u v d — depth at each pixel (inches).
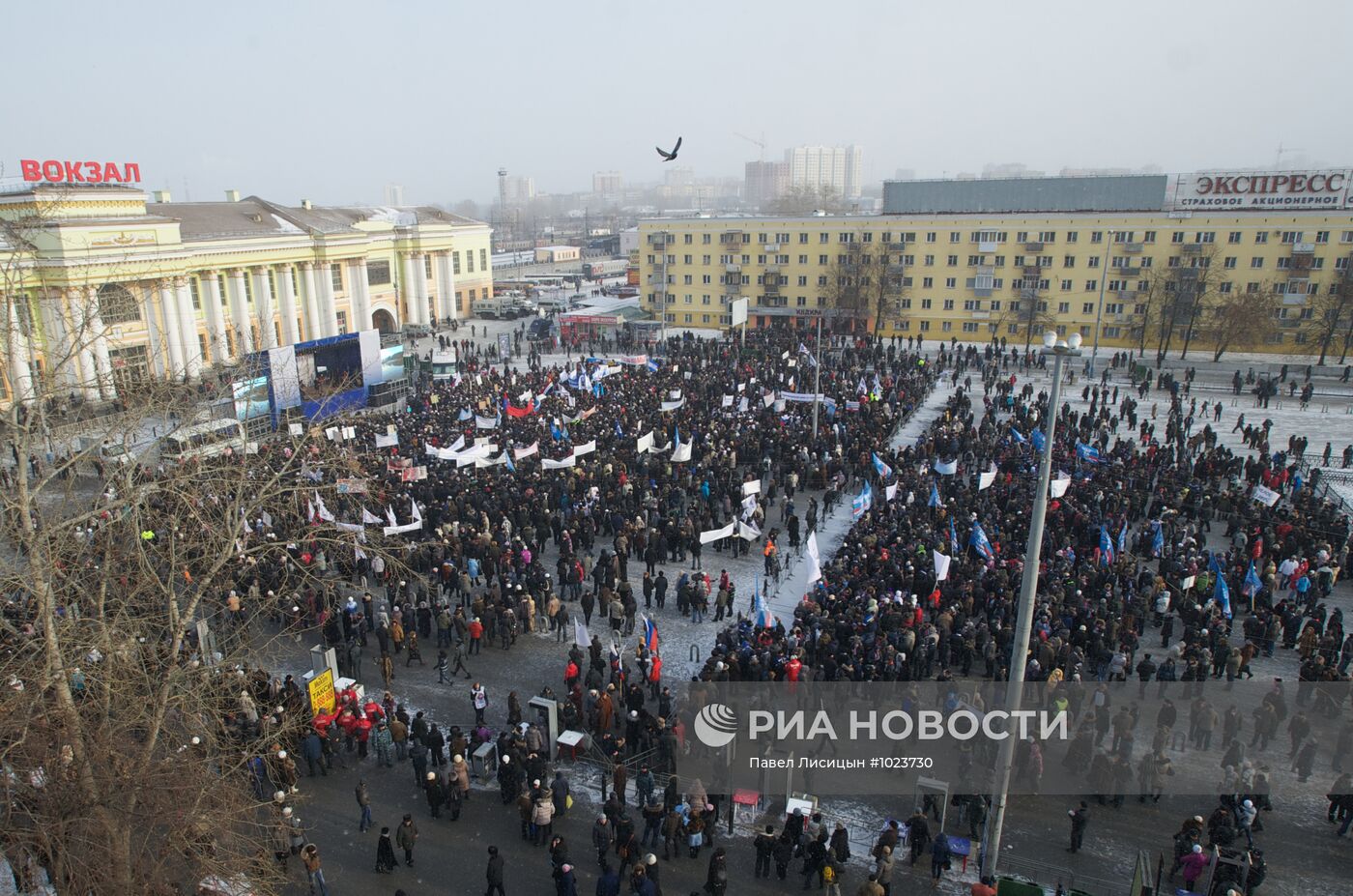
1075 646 981.2
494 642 1152.2
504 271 6919.3
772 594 1274.6
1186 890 686.5
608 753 868.0
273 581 1150.3
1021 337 3472.0
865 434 1779.0
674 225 3937.0
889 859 681.0
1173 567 1175.6
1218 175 3144.7
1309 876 722.2
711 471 1583.4
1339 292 2888.8
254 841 672.4
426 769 849.5
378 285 3604.8
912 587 1114.7
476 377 2640.3
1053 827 786.8
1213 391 2571.4
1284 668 1045.8
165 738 705.0
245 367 1625.2
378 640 1136.8
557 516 1368.1
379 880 730.8
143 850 606.9
